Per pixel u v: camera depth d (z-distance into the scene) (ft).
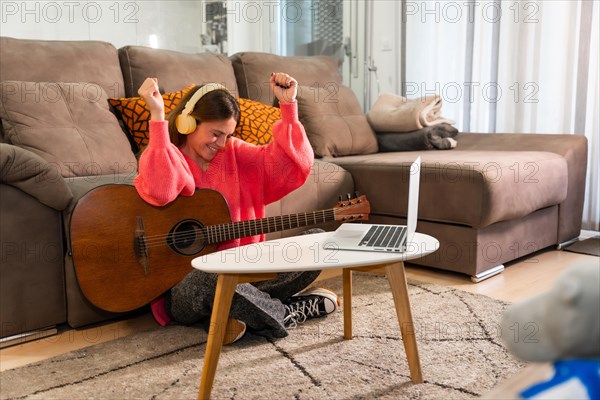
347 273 5.57
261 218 5.95
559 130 10.63
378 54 12.77
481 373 4.90
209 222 5.97
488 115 11.39
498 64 11.15
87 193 5.62
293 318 6.02
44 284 5.92
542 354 2.06
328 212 5.69
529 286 7.57
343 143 10.11
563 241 9.60
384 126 10.66
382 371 4.95
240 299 5.36
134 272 5.78
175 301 5.79
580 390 1.99
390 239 4.88
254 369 5.02
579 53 10.27
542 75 10.66
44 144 6.91
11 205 5.63
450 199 7.86
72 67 8.01
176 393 4.61
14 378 4.92
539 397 2.00
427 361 5.15
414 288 7.37
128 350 5.50
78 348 5.66
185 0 11.09
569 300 1.95
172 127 5.85
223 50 11.82
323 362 5.15
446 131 10.28
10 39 7.73
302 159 6.01
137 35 10.50
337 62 11.68
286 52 12.75
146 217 5.78
